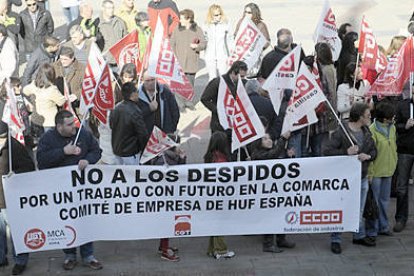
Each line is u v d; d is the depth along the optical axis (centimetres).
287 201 947
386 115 970
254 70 1369
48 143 904
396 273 931
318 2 2086
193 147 1303
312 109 930
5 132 888
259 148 943
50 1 2092
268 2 2091
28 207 899
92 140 927
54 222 909
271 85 963
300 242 1008
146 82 1059
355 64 1132
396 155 993
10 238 974
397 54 1072
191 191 932
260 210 947
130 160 1026
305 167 938
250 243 1007
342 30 1292
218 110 962
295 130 1048
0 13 1538
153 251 986
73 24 1393
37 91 1154
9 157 882
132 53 1166
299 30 1869
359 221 963
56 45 1283
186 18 1411
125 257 970
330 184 947
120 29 1400
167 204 934
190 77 1429
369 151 948
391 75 1075
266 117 1057
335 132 954
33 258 969
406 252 981
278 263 954
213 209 941
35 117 1159
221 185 933
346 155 943
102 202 922
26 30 1546
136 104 1032
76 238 919
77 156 911
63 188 905
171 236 942
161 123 1089
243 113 898
